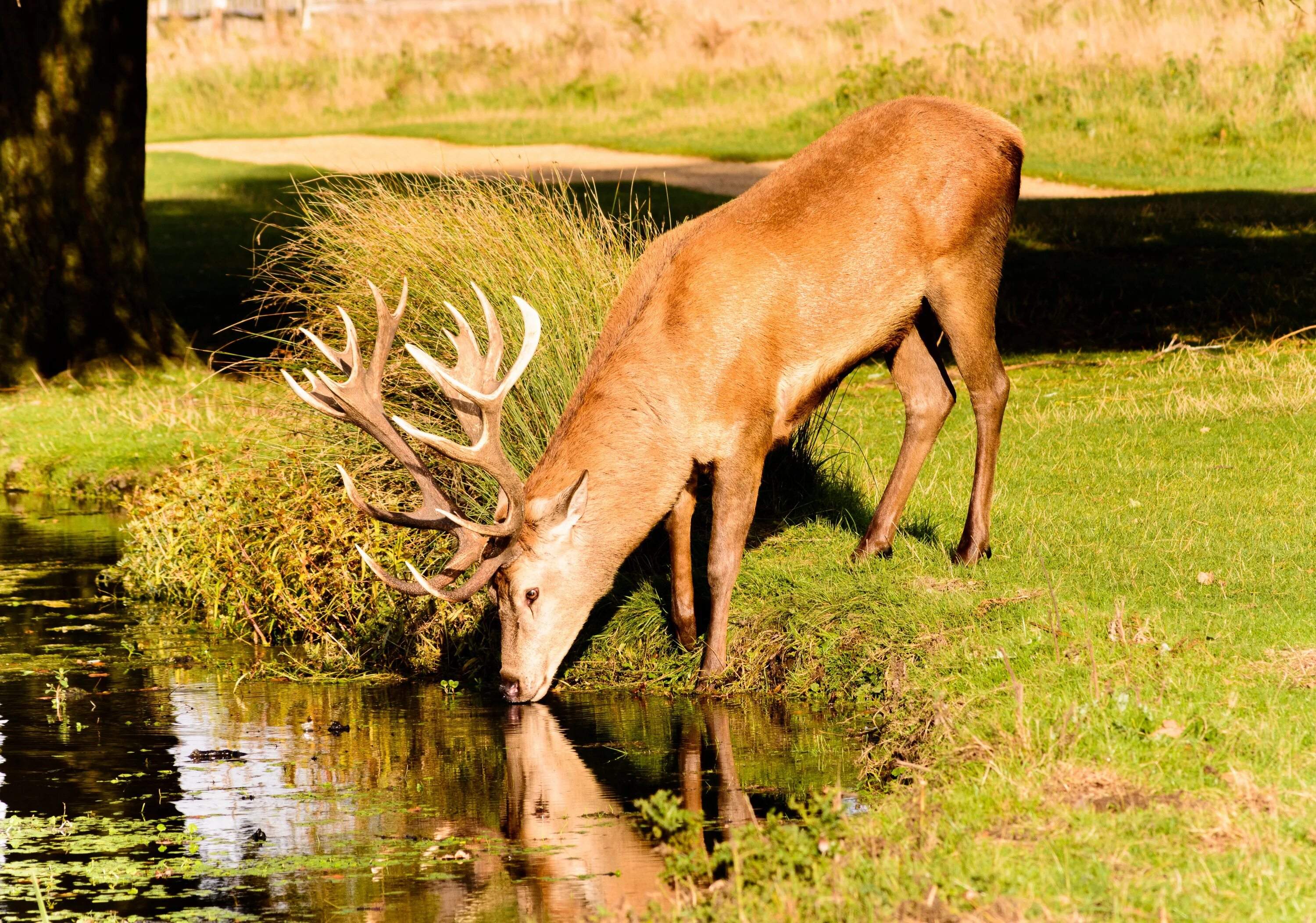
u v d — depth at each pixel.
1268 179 44.38
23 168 30.67
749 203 14.05
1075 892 8.01
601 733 13.23
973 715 11.27
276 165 54.97
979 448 15.05
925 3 68.06
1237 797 9.02
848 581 14.73
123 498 21.20
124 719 13.96
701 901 8.65
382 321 13.16
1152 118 50.78
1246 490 17.12
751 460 13.66
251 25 90.44
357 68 74.19
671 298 13.46
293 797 11.74
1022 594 13.74
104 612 18.38
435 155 54.53
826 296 13.84
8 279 30.83
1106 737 10.09
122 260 31.47
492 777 12.14
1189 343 27.91
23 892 9.85
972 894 8.00
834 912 7.99
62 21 30.48
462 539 13.06
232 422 22.36
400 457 13.06
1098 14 61.28
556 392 15.90
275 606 16.92
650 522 13.58
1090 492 17.62
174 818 11.28
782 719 13.31
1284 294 30.64
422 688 15.15
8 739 13.30
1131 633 12.34
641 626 15.02
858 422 22.66
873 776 11.51
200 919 9.39
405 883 9.92
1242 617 12.55
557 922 9.22
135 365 31.30
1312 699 10.52
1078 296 31.69
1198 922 7.63
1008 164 14.71
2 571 20.20
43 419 27.72
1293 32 53.41
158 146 62.84
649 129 58.72
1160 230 36.75
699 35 69.06
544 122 62.22
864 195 14.09
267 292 18.81
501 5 88.19
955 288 14.52
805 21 71.56
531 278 16.48
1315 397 21.41
